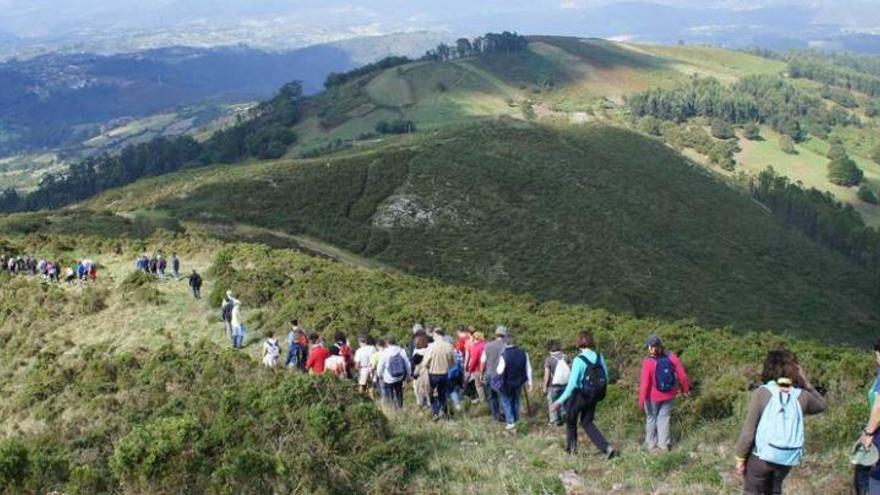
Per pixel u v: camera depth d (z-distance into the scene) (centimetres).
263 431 1241
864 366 1686
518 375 1485
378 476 1148
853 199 17112
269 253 4541
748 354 2016
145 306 3344
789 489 977
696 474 1075
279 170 9281
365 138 16462
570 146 11200
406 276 4672
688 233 9169
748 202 11300
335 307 2930
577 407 1225
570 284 7256
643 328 2888
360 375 1780
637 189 10019
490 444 1382
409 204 8400
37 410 2192
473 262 7519
